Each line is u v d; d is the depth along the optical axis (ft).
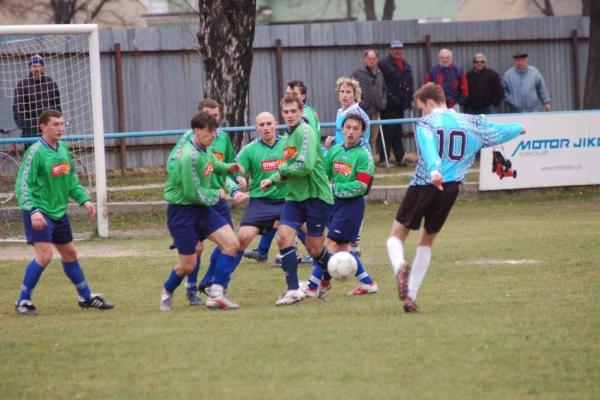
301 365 66.28
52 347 73.67
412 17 430.61
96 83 152.46
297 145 91.15
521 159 187.11
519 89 222.89
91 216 94.12
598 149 190.60
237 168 96.68
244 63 180.45
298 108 91.25
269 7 405.18
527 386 60.95
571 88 240.94
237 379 63.26
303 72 222.48
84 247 141.08
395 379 62.59
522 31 236.43
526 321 78.84
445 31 231.09
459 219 163.32
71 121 195.83
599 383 61.57
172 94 214.90
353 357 68.08
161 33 212.84
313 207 92.89
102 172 152.35
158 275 114.21
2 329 82.64
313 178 92.32
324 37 222.48
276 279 109.91
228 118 179.83
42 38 189.06
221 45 178.70
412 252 124.98
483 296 91.81
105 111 208.74
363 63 226.17
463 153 84.53
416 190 84.79
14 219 165.48
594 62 228.02
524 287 96.58
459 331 75.36
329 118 224.53
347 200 99.40
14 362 69.36
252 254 122.01
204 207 90.33
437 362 66.44
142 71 212.02
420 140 83.20
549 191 189.88
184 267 90.17
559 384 61.31
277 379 63.00
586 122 189.57
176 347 72.33
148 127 212.84
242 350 70.69
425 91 85.05
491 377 62.85
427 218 85.76
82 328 81.00
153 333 77.66
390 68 204.13
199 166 86.94
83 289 93.61
